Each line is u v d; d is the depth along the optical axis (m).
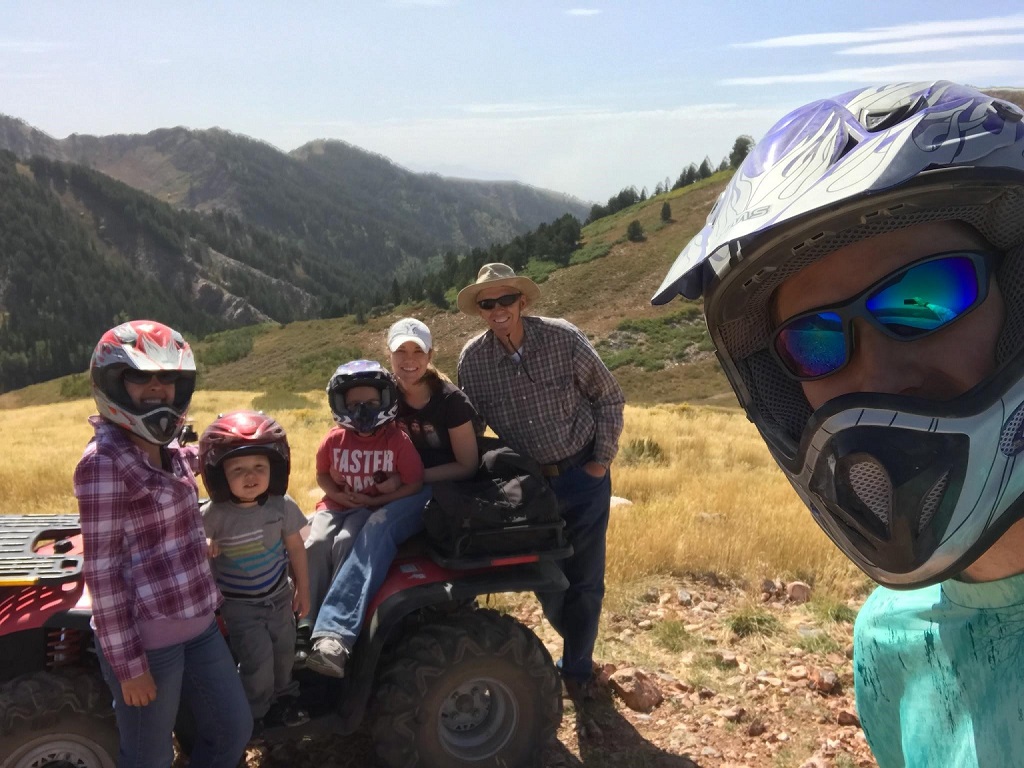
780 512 7.65
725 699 4.29
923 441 0.74
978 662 0.86
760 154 0.85
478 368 4.23
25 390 156.38
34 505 9.30
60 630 3.12
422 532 3.71
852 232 0.80
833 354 0.87
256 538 3.12
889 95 0.78
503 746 3.38
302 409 31.09
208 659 2.89
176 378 2.68
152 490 2.70
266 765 3.68
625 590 5.76
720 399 76.88
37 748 2.82
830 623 5.29
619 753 3.82
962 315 0.78
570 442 4.18
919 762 0.93
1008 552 0.82
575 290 121.62
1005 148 0.70
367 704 3.40
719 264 0.93
